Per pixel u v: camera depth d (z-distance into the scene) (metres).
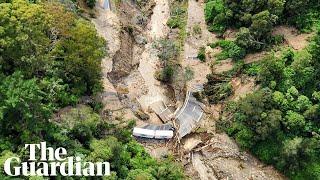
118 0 114.25
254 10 108.06
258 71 101.62
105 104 95.00
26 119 71.69
